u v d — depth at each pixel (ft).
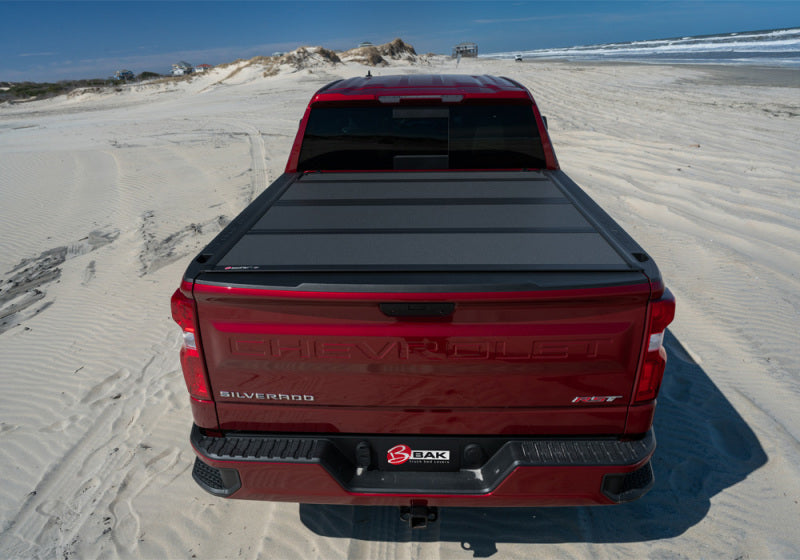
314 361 6.35
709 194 26.35
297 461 6.64
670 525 8.74
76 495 9.89
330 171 12.28
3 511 9.54
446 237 7.64
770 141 37.65
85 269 21.74
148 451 11.07
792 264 18.66
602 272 6.17
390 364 6.31
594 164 33.42
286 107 73.82
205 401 6.81
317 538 8.66
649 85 77.71
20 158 44.09
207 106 84.07
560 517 8.95
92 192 33.09
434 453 6.91
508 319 6.01
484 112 11.67
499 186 10.66
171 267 21.30
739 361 13.24
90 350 15.55
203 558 8.38
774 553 8.15
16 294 19.86
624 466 6.46
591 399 6.45
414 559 8.19
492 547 8.38
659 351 6.25
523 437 6.77
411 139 11.96
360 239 7.63
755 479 9.63
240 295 6.04
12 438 11.71
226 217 27.04
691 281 17.63
